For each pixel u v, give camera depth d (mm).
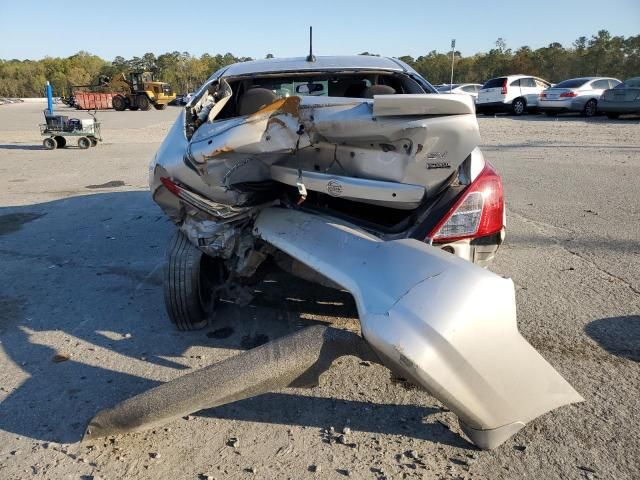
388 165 2723
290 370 2291
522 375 2225
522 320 3643
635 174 8609
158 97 40250
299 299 4055
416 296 2160
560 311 3766
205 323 3660
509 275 4445
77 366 3229
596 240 5305
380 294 2260
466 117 2439
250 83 4504
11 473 2355
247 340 3504
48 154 13023
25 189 8625
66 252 5395
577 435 2516
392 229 2871
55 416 2758
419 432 2582
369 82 4594
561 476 2270
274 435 2588
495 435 2236
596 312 3742
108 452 2484
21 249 5512
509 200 7031
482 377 2117
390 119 2504
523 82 22844
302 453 2457
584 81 20312
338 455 2438
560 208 6574
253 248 3348
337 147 2871
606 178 8352
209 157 3055
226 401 2342
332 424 2660
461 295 2139
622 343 3322
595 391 2846
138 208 7184
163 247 5508
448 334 2062
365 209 3219
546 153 11117
